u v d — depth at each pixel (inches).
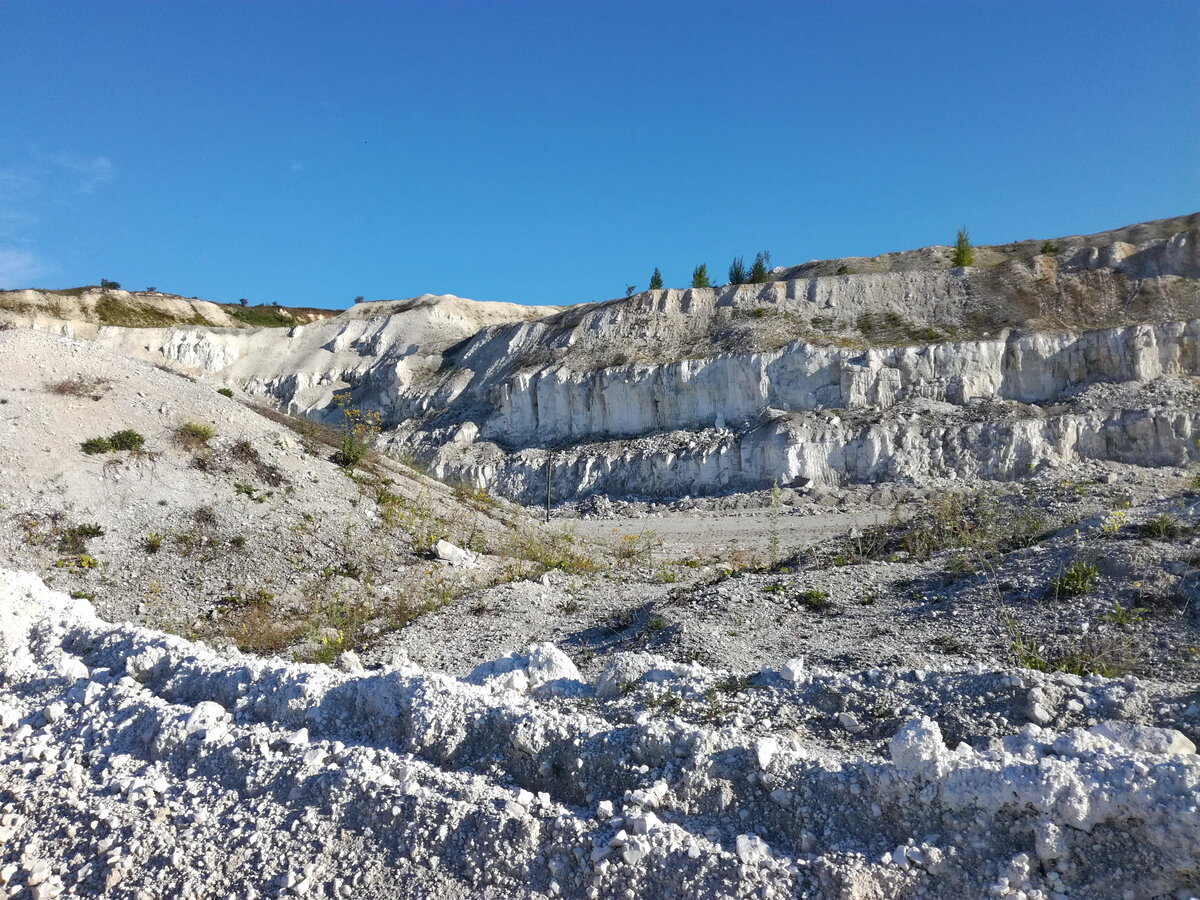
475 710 239.0
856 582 458.0
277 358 2613.2
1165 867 152.9
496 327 2301.9
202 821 216.7
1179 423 1109.7
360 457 881.5
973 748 203.6
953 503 637.3
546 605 536.7
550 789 216.1
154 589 609.9
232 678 284.2
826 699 243.1
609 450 1539.1
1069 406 1255.5
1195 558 357.7
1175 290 1456.7
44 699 295.7
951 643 335.6
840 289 1803.6
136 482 712.4
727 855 176.9
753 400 1518.2
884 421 1299.2
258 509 726.5
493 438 1814.7
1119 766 166.4
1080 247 1851.6
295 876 194.5
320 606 589.3
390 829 202.4
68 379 813.9
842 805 185.3
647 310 1962.4
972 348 1403.8
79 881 204.7
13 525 634.2
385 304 2886.3
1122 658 291.7
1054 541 439.5
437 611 544.4
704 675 272.5
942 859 167.9
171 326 2795.3
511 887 184.9
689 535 982.4
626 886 177.8
